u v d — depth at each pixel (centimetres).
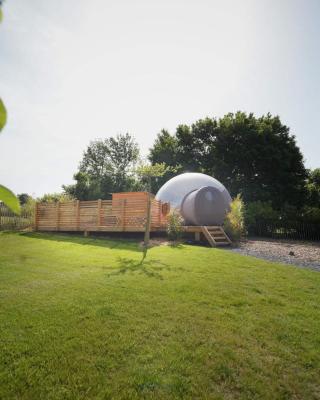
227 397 271
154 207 1381
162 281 591
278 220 1691
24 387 268
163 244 1160
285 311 465
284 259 912
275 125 2842
